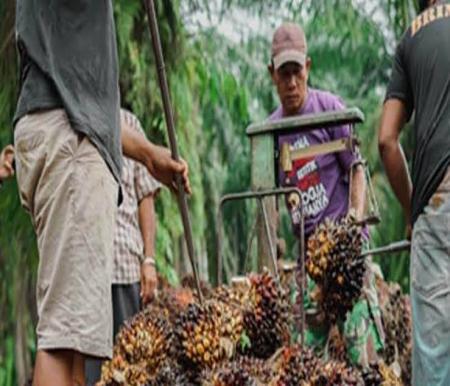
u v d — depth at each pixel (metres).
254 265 3.71
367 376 3.02
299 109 4.07
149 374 3.04
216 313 3.01
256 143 3.59
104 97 2.52
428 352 2.84
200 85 6.89
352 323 3.34
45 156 2.45
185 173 2.86
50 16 2.53
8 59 5.96
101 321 2.41
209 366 2.98
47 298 2.42
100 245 2.43
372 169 8.94
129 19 6.09
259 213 3.42
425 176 2.91
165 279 5.99
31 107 2.48
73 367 2.42
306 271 3.36
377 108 9.62
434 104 2.94
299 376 2.84
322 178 3.67
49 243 2.44
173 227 6.25
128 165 4.02
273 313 3.06
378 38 9.81
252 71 10.10
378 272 3.75
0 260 5.97
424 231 2.89
